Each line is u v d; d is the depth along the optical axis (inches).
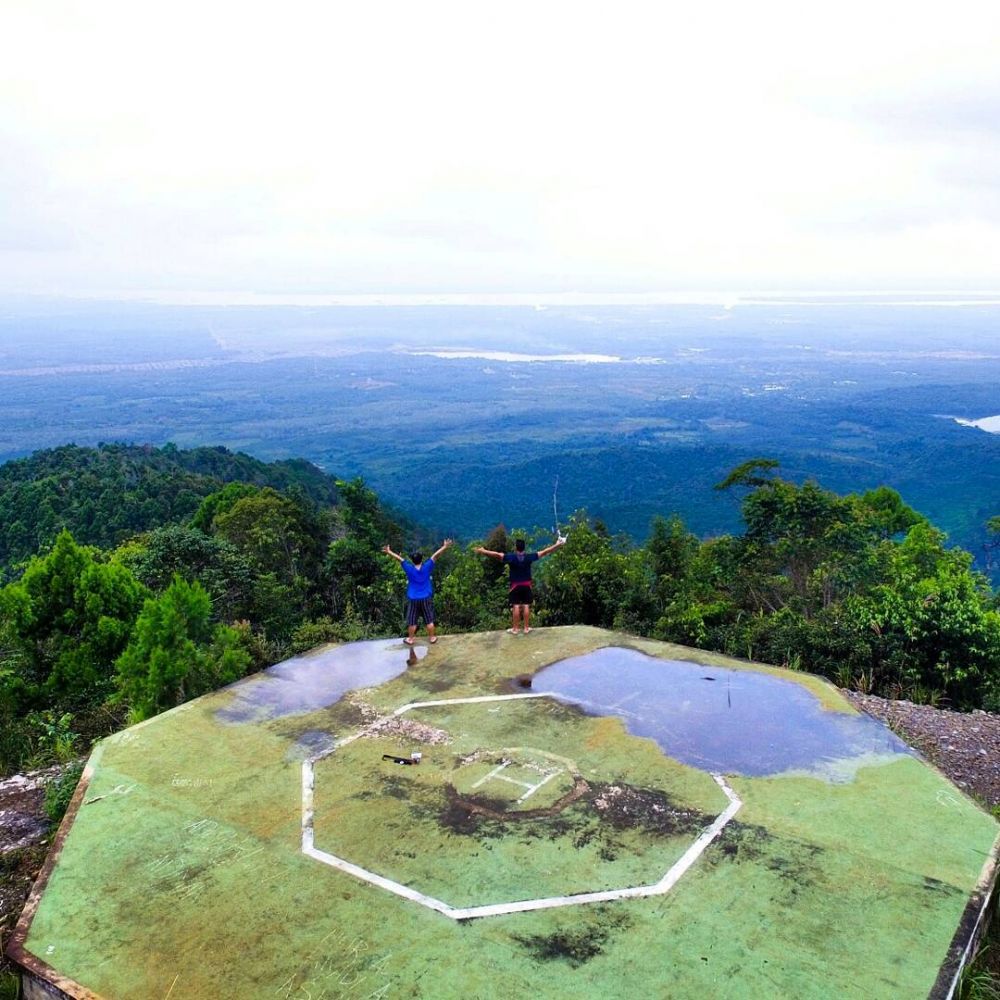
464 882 218.8
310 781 272.1
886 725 339.0
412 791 265.3
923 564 636.1
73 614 484.1
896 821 246.8
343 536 869.8
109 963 191.6
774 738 300.7
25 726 424.5
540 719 316.8
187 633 420.5
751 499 708.0
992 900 221.9
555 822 246.8
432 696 339.0
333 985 183.3
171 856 231.5
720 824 245.0
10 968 197.3
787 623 512.1
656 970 186.5
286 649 526.3
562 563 636.1
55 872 225.0
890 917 203.9
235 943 197.2
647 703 331.0
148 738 302.2
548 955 191.6
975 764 337.1
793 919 203.2
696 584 663.8
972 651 442.0
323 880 220.2
